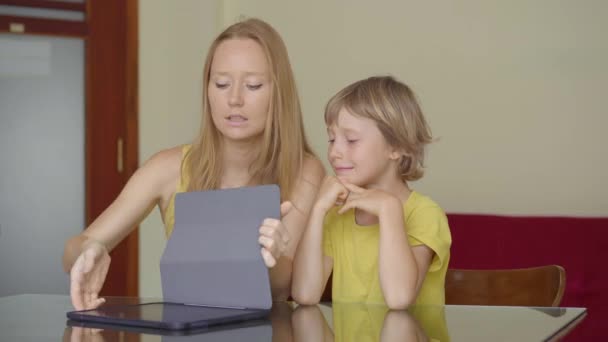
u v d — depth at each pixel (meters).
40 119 3.82
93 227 1.65
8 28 3.73
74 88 3.86
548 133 3.61
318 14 3.98
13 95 3.78
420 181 3.75
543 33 3.62
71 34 3.82
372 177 1.61
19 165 3.80
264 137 1.60
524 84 3.64
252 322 1.08
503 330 1.00
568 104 3.58
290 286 1.53
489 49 3.70
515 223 3.11
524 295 1.72
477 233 3.12
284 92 1.60
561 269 1.63
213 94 1.57
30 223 3.82
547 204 3.60
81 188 3.87
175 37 4.01
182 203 1.26
